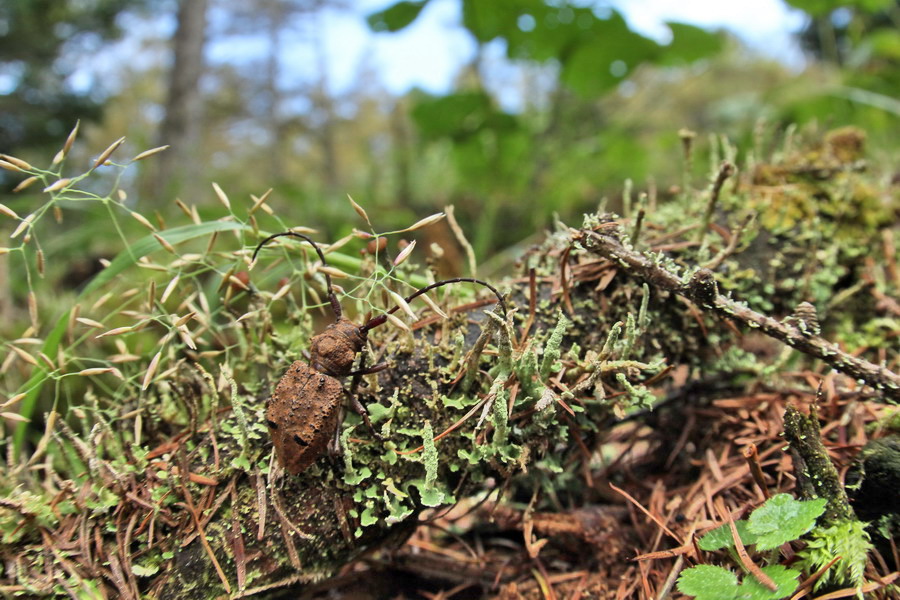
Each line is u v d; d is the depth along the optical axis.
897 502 0.10
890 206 0.14
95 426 0.10
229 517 0.10
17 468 0.10
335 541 0.10
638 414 0.12
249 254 0.11
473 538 0.12
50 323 0.18
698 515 0.10
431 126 0.30
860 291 0.13
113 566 0.10
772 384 0.12
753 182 0.13
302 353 0.11
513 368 0.10
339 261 0.12
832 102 0.27
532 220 0.34
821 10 0.28
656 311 0.11
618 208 0.34
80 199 0.10
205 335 0.14
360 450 0.10
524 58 0.30
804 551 0.09
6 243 0.20
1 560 0.10
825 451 0.10
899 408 0.10
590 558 0.11
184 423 0.11
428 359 0.10
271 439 0.10
